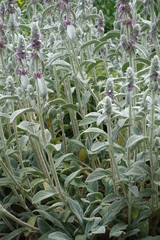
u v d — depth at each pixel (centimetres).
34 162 331
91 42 315
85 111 365
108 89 237
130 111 234
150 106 242
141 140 233
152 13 320
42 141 247
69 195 288
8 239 263
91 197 275
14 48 292
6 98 238
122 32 311
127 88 231
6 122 318
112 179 251
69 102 361
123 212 279
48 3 368
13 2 304
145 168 248
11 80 255
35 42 223
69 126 409
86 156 335
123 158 276
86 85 326
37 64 229
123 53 355
